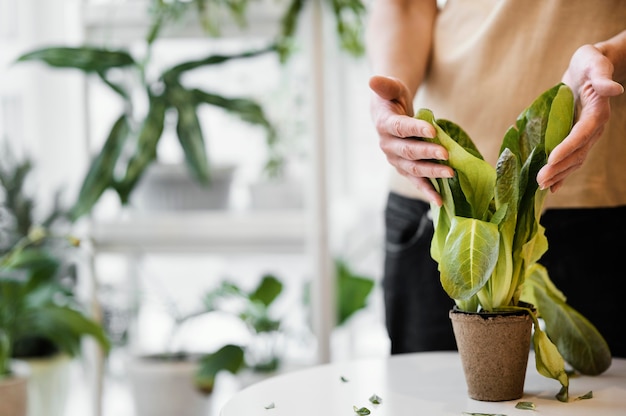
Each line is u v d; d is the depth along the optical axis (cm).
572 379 96
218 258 303
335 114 276
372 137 296
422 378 96
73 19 298
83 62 195
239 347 207
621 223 110
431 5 124
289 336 236
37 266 211
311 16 191
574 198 109
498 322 84
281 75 252
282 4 193
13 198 240
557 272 112
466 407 84
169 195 211
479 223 81
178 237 204
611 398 87
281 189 221
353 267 272
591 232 110
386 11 120
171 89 200
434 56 119
